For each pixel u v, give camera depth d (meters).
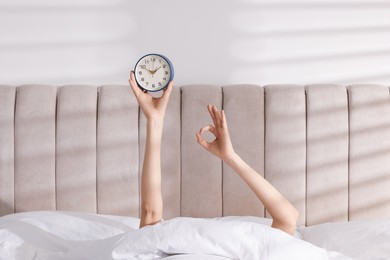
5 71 2.54
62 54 2.55
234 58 2.56
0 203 2.37
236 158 1.61
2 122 2.36
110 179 2.38
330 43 2.57
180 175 2.40
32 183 2.37
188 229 1.47
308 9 2.56
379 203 2.40
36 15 2.53
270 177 2.39
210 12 2.54
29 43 2.54
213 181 2.38
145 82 1.87
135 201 2.38
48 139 2.37
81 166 2.37
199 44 2.55
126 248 1.48
